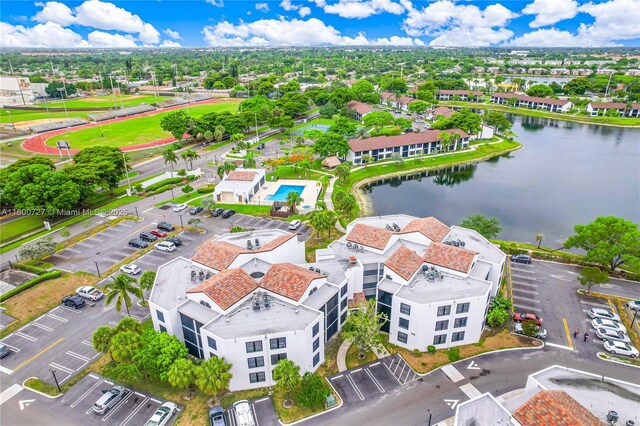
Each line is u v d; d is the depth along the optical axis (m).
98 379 61.25
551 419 45.06
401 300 64.81
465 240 84.94
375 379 61.34
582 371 60.16
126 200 126.50
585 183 151.88
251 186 128.12
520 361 64.38
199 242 101.12
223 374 54.72
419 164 168.88
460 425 47.78
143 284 71.81
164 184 138.75
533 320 71.12
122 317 74.56
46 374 62.12
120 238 103.31
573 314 74.94
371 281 77.06
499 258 77.69
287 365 55.62
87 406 56.78
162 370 57.72
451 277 70.94
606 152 191.25
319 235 104.81
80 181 114.56
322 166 160.12
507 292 81.62
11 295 79.75
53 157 168.50
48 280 85.19
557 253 95.62
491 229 99.50
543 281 85.19
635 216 123.25
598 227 83.88
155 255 94.88
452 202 135.62
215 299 62.22
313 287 66.81
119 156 136.12
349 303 74.31
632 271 87.75
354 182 149.75
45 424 54.12
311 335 59.34
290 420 54.62
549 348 67.06
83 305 77.69
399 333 67.62
